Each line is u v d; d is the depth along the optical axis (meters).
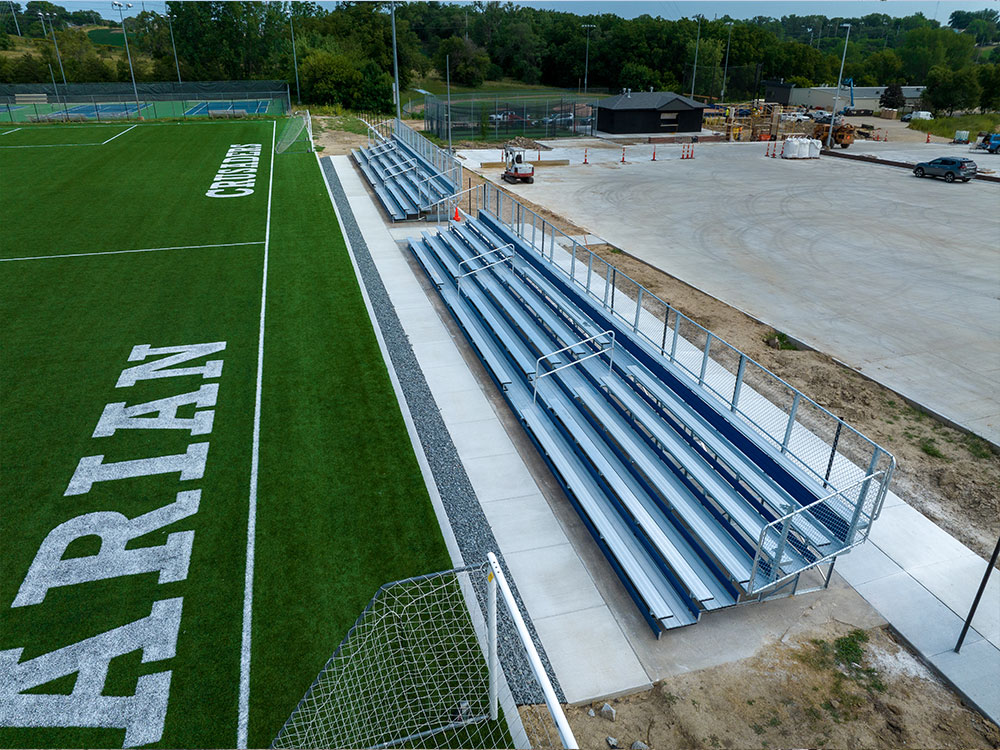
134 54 123.06
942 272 20.55
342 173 34.56
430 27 137.62
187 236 22.58
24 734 6.45
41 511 9.54
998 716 6.84
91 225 23.70
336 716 6.67
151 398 12.53
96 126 51.09
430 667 7.23
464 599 8.12
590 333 13.77
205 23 99.25
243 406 12.32
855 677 7.31
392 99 74.56
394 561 8.73
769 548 8.45
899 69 118.00
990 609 8.19
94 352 14.27
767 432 10.80
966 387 13.50
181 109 67.06
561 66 116.50
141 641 7.51
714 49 100.81
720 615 8.09
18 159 35.97
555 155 44.19
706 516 9.06
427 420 12.10
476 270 17.52
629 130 55.19
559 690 7.06
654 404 11.59
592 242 23.53
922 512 9.93
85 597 8.08
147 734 6.50
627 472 10.29
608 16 127.56
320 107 70.56
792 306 17.80
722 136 54.75
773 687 7.16
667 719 6.79
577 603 8.20
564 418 11.33
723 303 17.83
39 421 11.72
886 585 8.57
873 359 14.75
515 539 9.26
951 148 50.53
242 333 15.33
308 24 116.56
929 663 7.46
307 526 9.34
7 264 19.52
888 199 31.22
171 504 9.73
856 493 10.02
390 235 23.67
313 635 7.63
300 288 18.12
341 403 12.52
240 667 7.22
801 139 44.97
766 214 28.14
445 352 14.91
